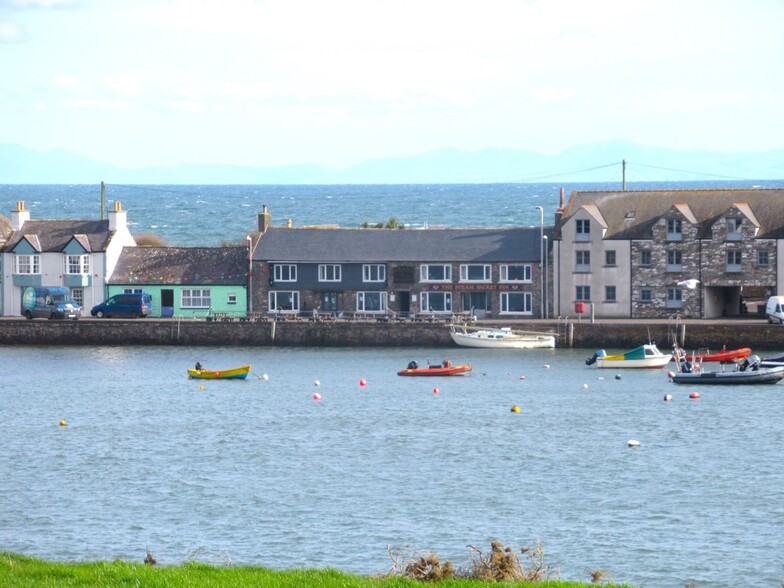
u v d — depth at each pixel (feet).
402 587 234.38
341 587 233.35
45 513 362.53
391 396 569.23
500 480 400.67
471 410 530.27
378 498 378.12
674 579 301.43
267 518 355.56
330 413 526.16
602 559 316.60
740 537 334.24
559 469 415.85
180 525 349.41
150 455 443.32
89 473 415.03
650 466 418.92
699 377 597.52
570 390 583.17
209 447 456.86
